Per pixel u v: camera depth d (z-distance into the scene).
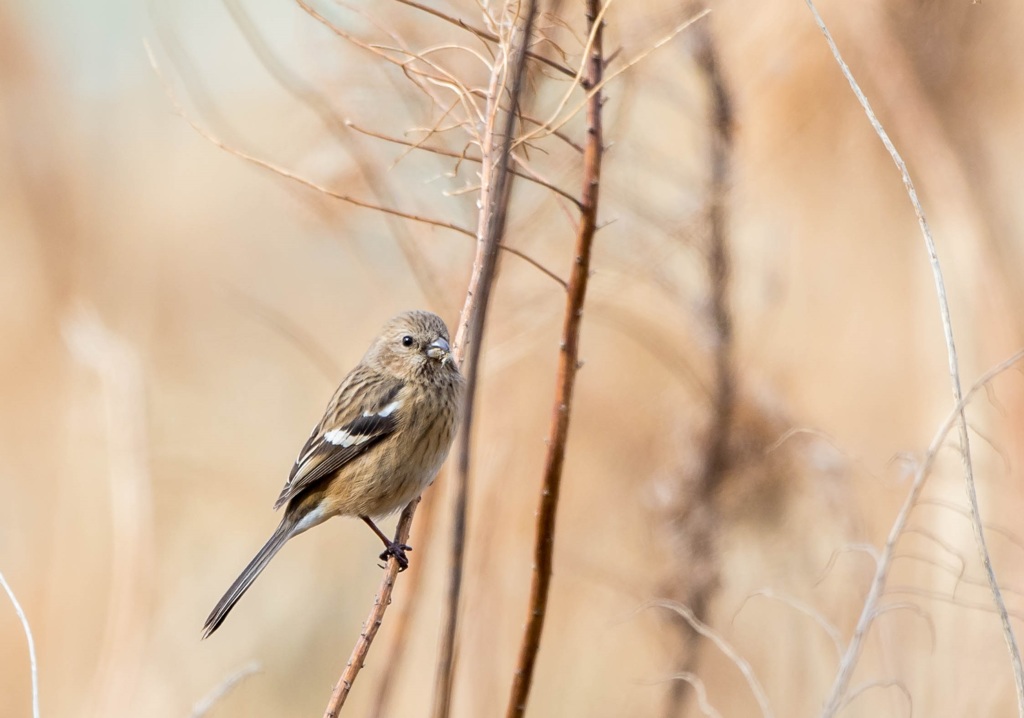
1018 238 12.73
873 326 13.15
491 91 7.87
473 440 11.52
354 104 10.23
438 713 6.77
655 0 10.80
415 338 10.74
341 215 11.19
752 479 11.72
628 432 12.72
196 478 14.93
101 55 17.91
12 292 16.27
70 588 13.66
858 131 13.11
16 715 13.09
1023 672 6.41
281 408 15.98
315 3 9.91
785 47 12.16
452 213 10.61
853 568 10.67
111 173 17.42
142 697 12.17
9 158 17.03
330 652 14.50
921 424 12.09
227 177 16.84
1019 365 9.62
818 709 10.88
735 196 12.10
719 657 11.77
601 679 12.60
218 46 15.13
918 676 10.23
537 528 7.73
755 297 12.50
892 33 13.05
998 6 12.81
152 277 16.78
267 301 16.45
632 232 11.67
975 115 13.07
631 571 12.33
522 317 11.45
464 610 11.21
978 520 6.61
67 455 14.34
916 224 13.41
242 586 10.74
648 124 12.16
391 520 15.22
